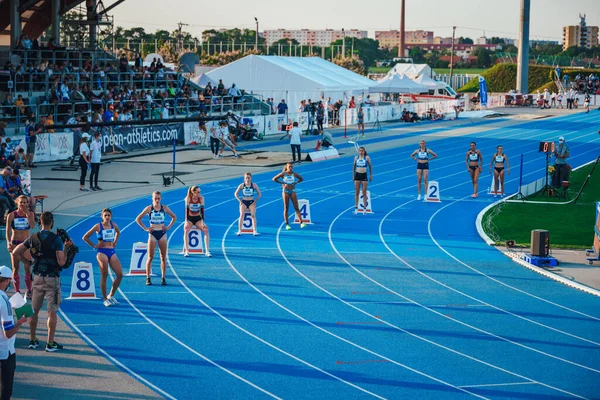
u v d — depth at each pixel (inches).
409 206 1109.7
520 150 1804.9
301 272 748.6
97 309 624.1
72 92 1609.3
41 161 1391.5
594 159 1689.2
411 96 3412.9
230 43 7096.5
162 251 693.3
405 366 513.3
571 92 3243.1
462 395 467.5
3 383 407.5
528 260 793.6
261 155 1595.7
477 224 983.6
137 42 5580.7
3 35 2111.2
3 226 836.0
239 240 879.1
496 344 559.8
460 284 718.5
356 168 1040.2
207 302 647.8
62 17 2091.5
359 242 882.1
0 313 400.2
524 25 3479.3
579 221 1021.2
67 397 453.1
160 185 1218.6
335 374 497.4
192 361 516.4
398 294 681.6
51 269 520.1
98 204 1061.8
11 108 1504.7
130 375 490.3
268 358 523.8
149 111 1713.8
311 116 2023.9
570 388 482.0
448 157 1657.2
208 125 1809.8
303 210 977.5
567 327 601.3
